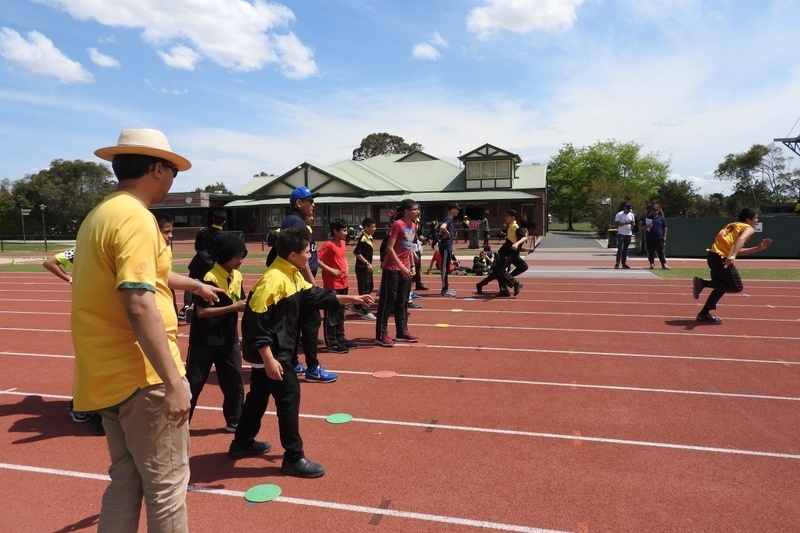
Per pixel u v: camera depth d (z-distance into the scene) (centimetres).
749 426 477
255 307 376
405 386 601
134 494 259
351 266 2072
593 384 600
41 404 576
